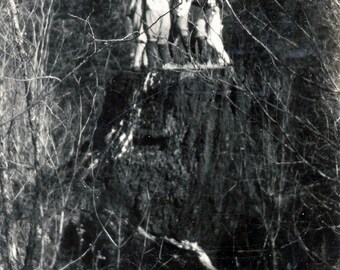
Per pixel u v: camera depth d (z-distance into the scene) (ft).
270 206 45.88
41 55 31.65
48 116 35.50
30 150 33.37
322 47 44.62
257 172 45.96
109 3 68.23
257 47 49.85
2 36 32.71
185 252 44.50
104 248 42.80
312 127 42.06
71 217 39.50
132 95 49.24
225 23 53.36
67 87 49.47
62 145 36.78
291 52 46.85
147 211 44.70
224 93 43.06
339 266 43.11
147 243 44.09
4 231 30.91
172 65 50.44
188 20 49.49
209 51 50.34
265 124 46.06
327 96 44.11
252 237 46.52
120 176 44.91
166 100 48.37
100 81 51.39
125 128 47.91
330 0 45.37
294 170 45.68
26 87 30.60
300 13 47.47
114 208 43.62
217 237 46.42
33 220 30.07
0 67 32.65
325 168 43.62
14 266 30.27
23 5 37.55
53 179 32.12
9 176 30.86
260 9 46.65
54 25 61.98
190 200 46.42
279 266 45.27
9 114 32.71
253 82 47.50
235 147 47.16
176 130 47.78
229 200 46.88
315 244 44.65
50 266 31.12
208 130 47.47
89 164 41.57
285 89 46.14
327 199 43.98
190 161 47.11
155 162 47.03
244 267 45.91
